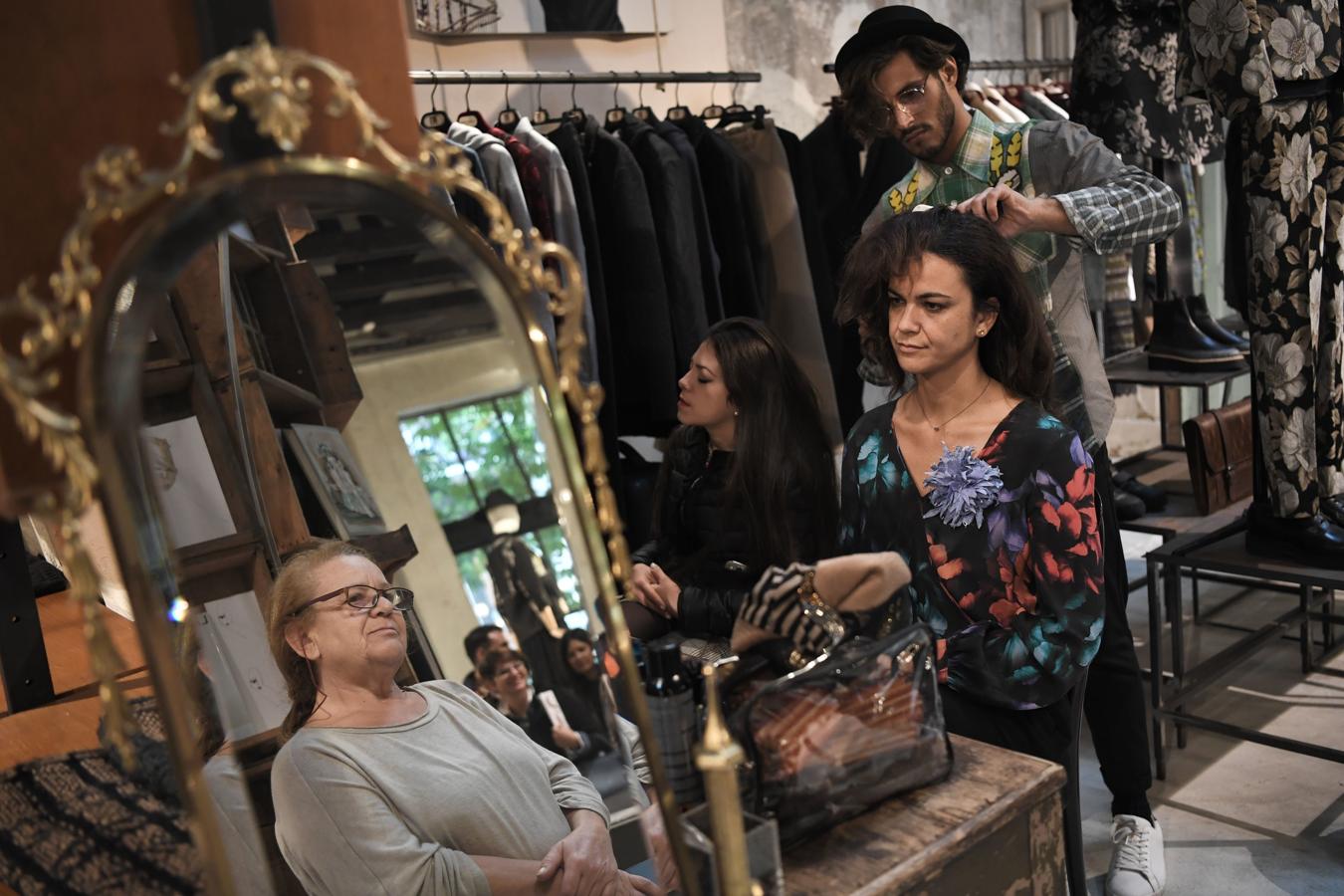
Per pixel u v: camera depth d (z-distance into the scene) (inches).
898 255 61.0
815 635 41.0
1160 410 164.9
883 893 36.2
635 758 47.4
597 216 113.8
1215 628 141.5
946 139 86.0
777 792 37.8
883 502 63.9
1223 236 183.0
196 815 26.7
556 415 30.7
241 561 47.3
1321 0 86.8
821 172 136.1
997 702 57.7
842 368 131.6
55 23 27.4
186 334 45.6
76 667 73.2
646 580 70.5
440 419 42.3
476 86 121.5
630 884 45.8
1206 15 88.1
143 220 28.0
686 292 113.1
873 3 155.7
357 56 30.0
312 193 28.7
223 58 25.8
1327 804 101.0
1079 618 58.1
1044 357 62.2
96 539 68.5
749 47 143.6
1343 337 94.5
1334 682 124.6
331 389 42.8
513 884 47.4
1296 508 95.5
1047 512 58.8
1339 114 91.3
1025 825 41.9
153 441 45.5
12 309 24.8
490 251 30.5
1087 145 81.8
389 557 46.9
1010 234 76.1
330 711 49.7
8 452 27.5
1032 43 175.8
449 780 48.3
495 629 46.1
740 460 73.4
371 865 48.3
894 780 40.9
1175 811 102.8
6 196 27.4
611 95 132.6
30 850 43.1
